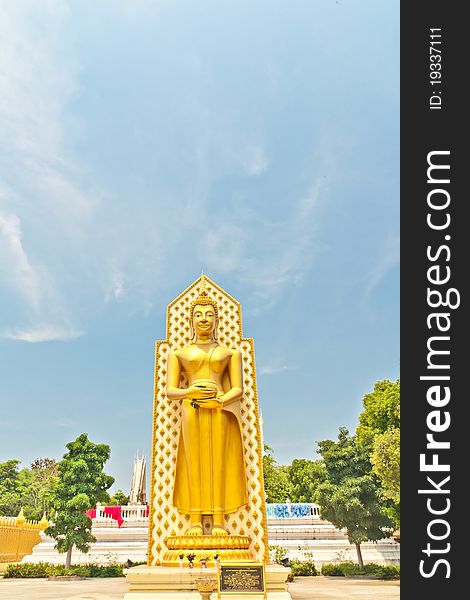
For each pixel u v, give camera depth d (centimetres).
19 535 3416
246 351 1486
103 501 3000
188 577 1095
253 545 1270
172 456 1373
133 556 3375
